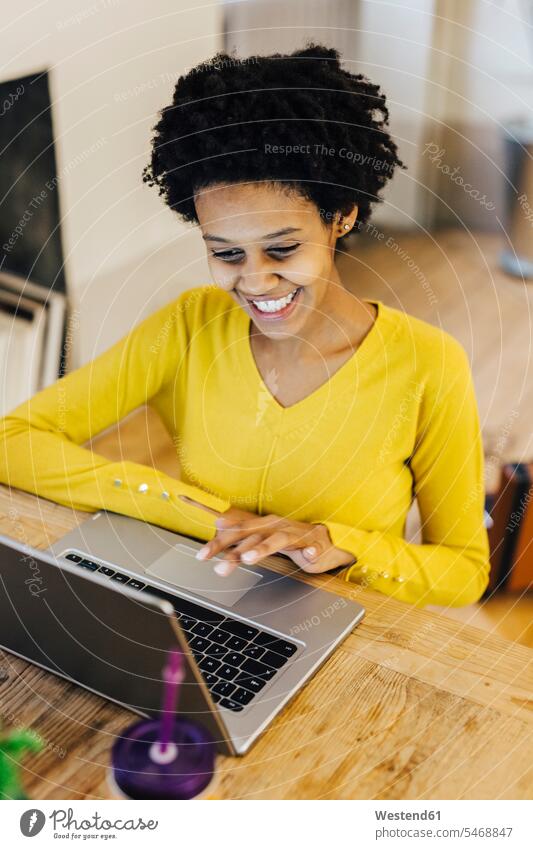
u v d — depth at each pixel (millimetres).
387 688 760
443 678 771
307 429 1188
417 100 2873
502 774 683
